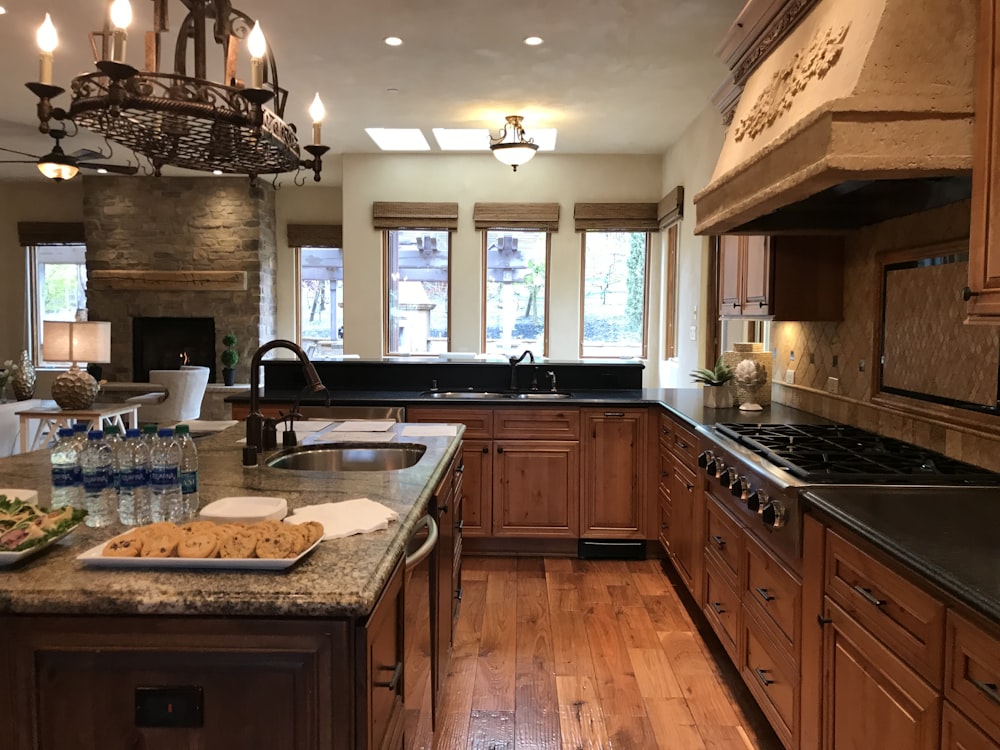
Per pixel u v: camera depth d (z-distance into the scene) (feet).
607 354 25.75
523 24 13.52
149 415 21.36
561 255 25.13
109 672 3.92
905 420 8.31
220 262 27.66
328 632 3.86
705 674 8.88
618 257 25.54
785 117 7.15
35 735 3.95
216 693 3.91
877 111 5.35
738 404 12.03
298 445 8.48
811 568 5.99
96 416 15.39
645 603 11.16
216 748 3.93
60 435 5.68
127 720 3.93
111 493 5.46
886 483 6.27
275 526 4.57
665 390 15.43
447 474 8.05
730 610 8.39
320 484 6.48
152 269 27.73
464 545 13.52
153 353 28.37
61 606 3.87
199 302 27.86
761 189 7.12
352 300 25.18
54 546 4.67
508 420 13.15
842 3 6.48
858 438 8.63
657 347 25.25
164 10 6.13
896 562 4.54
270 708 3.91
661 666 9.09
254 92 5.66
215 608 3.84
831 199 8.57
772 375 13.03
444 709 8.02
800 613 6.23
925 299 7.89
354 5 12.62
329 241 29.32
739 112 9.32
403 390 15.43
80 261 30.42
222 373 28.07
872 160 5.37
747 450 8.03
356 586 3.99
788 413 11.31
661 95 17.89
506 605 11.07
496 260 25.61
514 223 24.86
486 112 19.60
